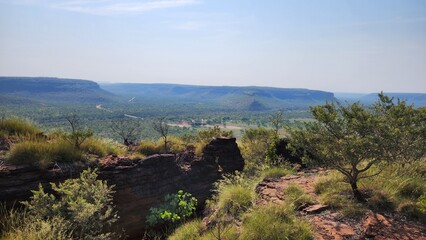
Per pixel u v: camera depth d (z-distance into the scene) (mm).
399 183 7723
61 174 8977
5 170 8102
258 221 6395
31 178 8391
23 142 9055
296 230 5992
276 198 8094
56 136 11133
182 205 10398
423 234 5719
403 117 6969
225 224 7145
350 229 6156
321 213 7012
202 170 12758
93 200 8109
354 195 7586
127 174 10266
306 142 8203
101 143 11852
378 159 7121
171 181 11367
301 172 11516
